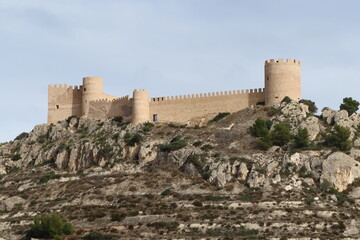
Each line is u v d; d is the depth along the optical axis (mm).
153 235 181250
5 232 196000
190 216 188375
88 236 182500
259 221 181875
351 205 190875
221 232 179375
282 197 194000
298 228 177875
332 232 176000
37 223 189750
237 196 197125
